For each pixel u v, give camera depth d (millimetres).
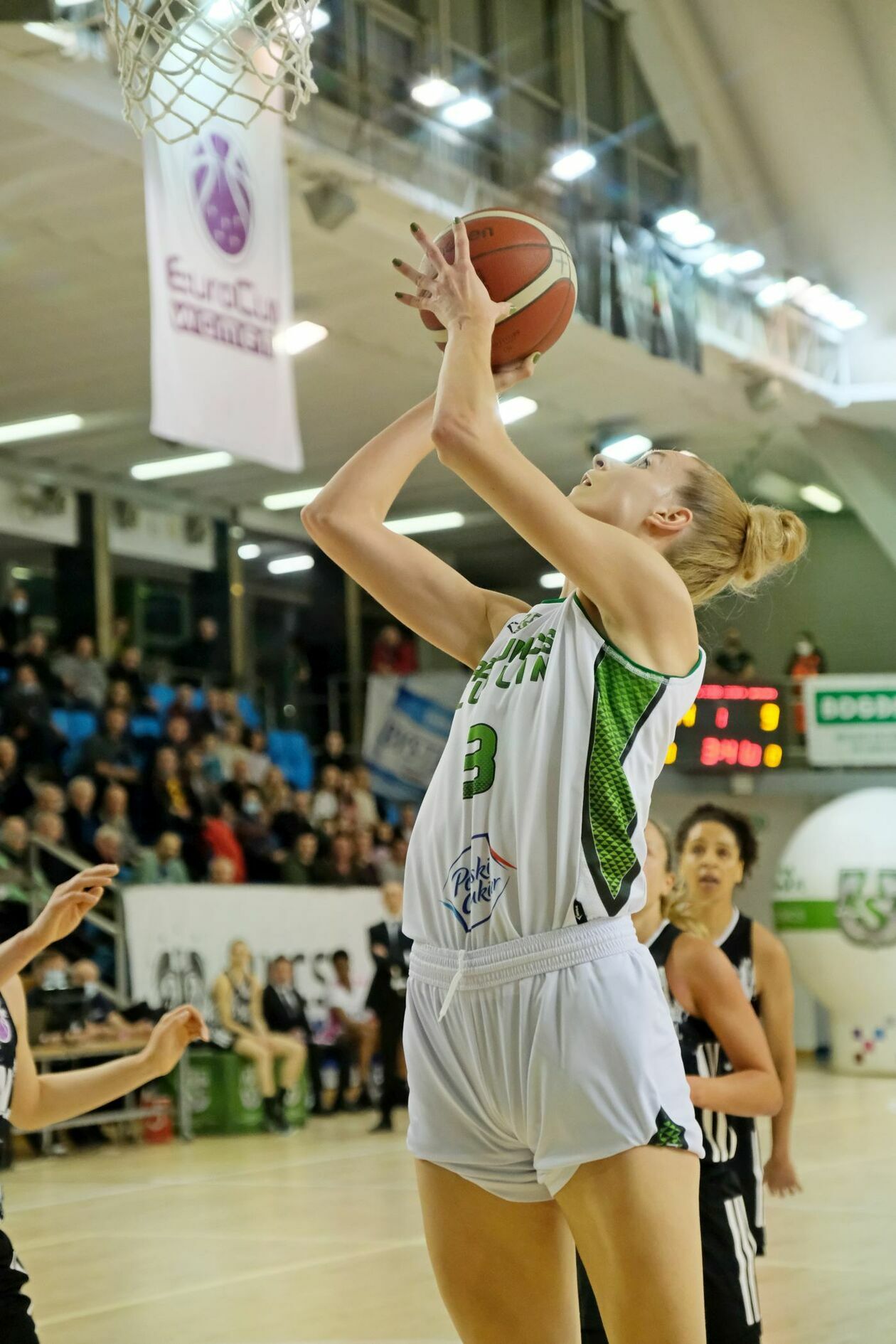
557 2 14992
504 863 1881
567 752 1865
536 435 18547
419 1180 2025
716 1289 2801
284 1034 11844
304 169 11312
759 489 21406
